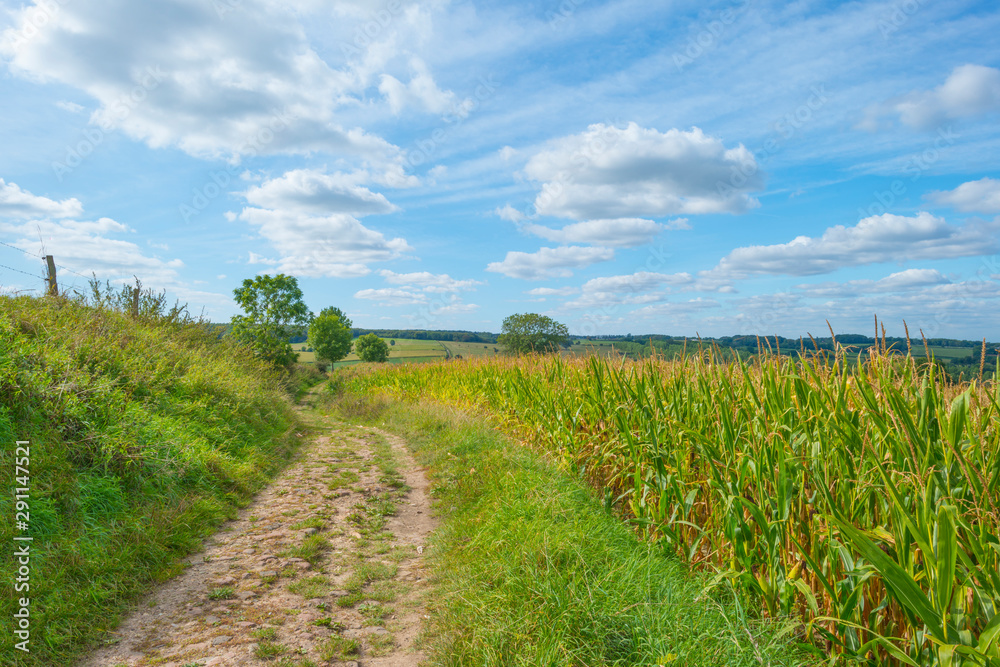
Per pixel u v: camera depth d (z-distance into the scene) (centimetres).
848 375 343
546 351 1167
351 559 507
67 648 340
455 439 949
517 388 969
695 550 391
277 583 449
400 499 716
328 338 5950
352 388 2395
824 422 318
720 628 303
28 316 820
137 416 696
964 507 245
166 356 1005
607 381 664
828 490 284
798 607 323
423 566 496
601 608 336
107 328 963
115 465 574
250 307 3641
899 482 264
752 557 343
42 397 591
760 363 416
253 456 834
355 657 344
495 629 341
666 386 554
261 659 336
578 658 299
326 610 407
